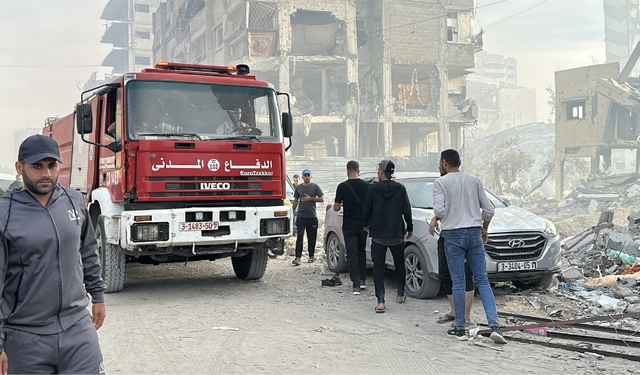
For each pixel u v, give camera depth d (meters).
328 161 55.59
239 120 8.38
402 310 7.33
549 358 5.24
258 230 8.27
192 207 8.00
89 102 9.55
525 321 6.65
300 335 6.13
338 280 9.21
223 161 8.07
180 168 7.80
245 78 8.64
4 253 2.84
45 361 2.92
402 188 7.39
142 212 7.61
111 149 8.03
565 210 45.69
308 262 11.86
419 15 62.16
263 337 6.04
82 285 3.14
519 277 7.74
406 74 67.38
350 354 5.44
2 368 2.78
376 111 59.66
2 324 2.84
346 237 8.54
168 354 5.42
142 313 7.18
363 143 62.66
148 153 7.66
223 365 5.09
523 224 7.75
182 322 6.71
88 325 3.11
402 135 67.94
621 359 5.18
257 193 8.40
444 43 62.84
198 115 8.12
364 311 7.30
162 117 7.92
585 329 6.27
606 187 50.00
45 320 2.93
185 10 71.88
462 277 6.02
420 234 7.90
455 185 6.02
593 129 53.66
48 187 2.93
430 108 62.69
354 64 58.00
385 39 61.00
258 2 55.12
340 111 58.84
